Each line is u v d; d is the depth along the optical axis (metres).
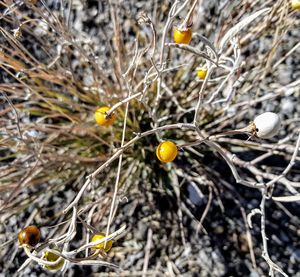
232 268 0.21
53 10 0.25
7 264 0.21
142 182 0.22
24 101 0.24
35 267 0.21
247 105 0.23
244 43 0.23
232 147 0.23
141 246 0.22
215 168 0.23
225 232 0.22
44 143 0.20
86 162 0.22
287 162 0.23
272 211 0.22
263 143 0.23
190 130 0.22
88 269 0.21
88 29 0.25
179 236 0.22
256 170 0.19
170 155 0.14
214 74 0.23
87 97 0.22
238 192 0.23
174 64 0.24
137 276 0.21
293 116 0.23
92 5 0.25
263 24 0.21
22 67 0.20
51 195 0.22
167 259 0.21
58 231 0.21
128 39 0.25
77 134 0.22
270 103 0.23
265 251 0.14
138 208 0.22
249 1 0.21
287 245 0.22
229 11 0.22
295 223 0.22
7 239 0.22
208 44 0.12
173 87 0.23
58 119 0.24
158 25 0.25
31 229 0.13
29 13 0.25
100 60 0.24
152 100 0.22
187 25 0.13
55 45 0.25
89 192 0.22
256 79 0.22
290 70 0.24
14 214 0.22
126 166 0.22
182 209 0.22
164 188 0.22
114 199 0.14
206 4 0.24
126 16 0.25
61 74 0.22
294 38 0.25
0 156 0.23
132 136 0.22
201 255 0.22
